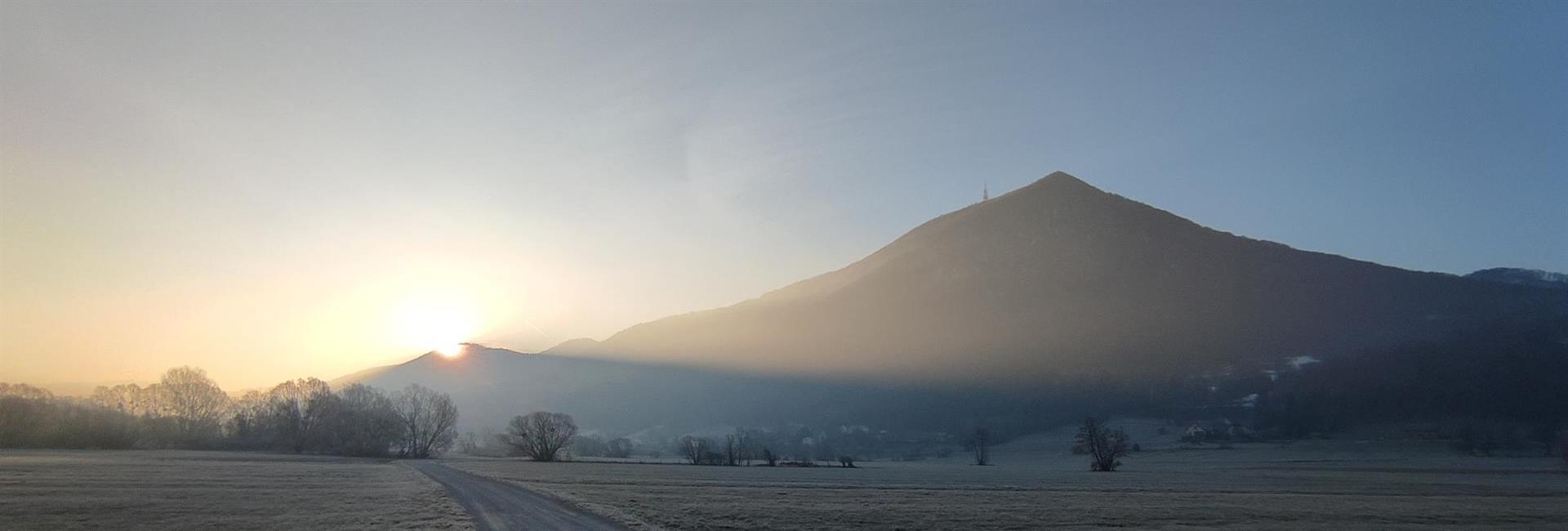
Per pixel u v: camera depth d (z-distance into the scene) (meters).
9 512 47.41
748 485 89.44
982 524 49.91
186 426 186.75
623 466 155.50
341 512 50.06
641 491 74.19
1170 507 62.69
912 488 88.44
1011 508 60.66
